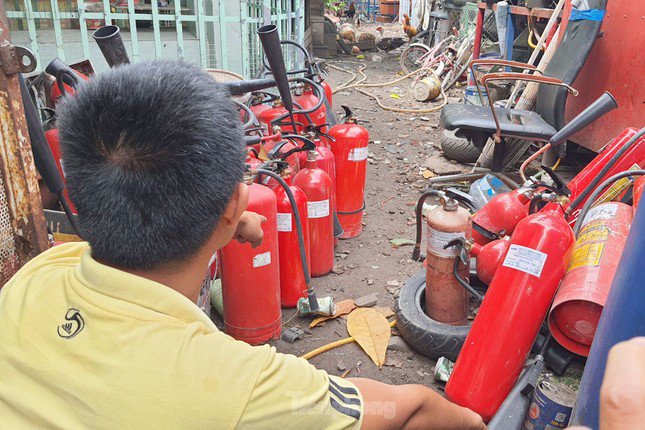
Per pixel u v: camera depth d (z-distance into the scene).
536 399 1.68
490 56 6.64
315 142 3.14
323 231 2.83
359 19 16.52
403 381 2.18
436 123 6.14
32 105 1.70
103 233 0.73
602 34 3.70
